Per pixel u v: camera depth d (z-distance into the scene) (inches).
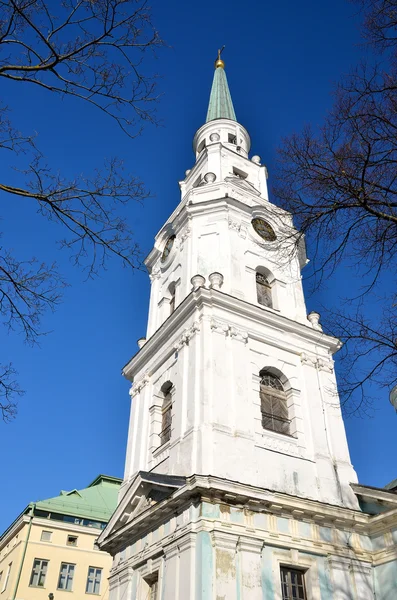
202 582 613.0
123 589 775.7
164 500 718.5
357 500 818.8
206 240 1027.3
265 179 1282.0
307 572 709.9
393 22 430.9
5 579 1632.6
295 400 874.1
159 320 1066.7
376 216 436.5
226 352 844.6
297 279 1064.8
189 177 1309.1
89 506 1814.7
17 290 427.5
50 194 403.9
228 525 666.8
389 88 443.8
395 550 741.9
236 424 775.7
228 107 1515.7
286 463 786.2
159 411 918.4
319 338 965.8
